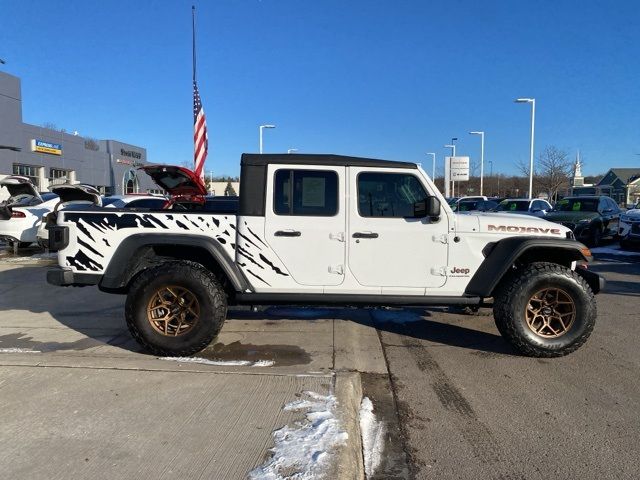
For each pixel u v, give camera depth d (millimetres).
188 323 4613
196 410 3287
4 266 10445
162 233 4645
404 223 4723
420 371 4445
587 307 4629
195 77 8883
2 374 3840
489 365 4594
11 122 29781
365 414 3568
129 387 3635
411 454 3059
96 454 2750
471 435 3293
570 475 2824
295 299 4750
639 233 13148
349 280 4746
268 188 4676
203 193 6348
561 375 4344
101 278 4723
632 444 3162
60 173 35250
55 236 4645
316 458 2719
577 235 14523
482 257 4773
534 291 4637
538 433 3314
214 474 2572
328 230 4688
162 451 2783
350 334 5535
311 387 3707
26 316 6328
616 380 4227
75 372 3900
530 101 30219
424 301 4793
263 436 2959
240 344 5133
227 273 4629
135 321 4516
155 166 5586
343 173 4707
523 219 4926
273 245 4684
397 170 4723
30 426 3049
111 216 4672
